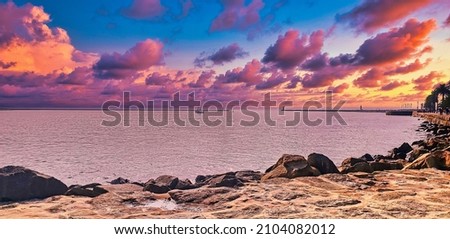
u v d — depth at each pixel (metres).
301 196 7.79
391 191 8.14
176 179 10.31
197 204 7.42
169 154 33.59
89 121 100.94
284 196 7.81
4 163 27.67
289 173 9.72
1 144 41.28
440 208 6.88
